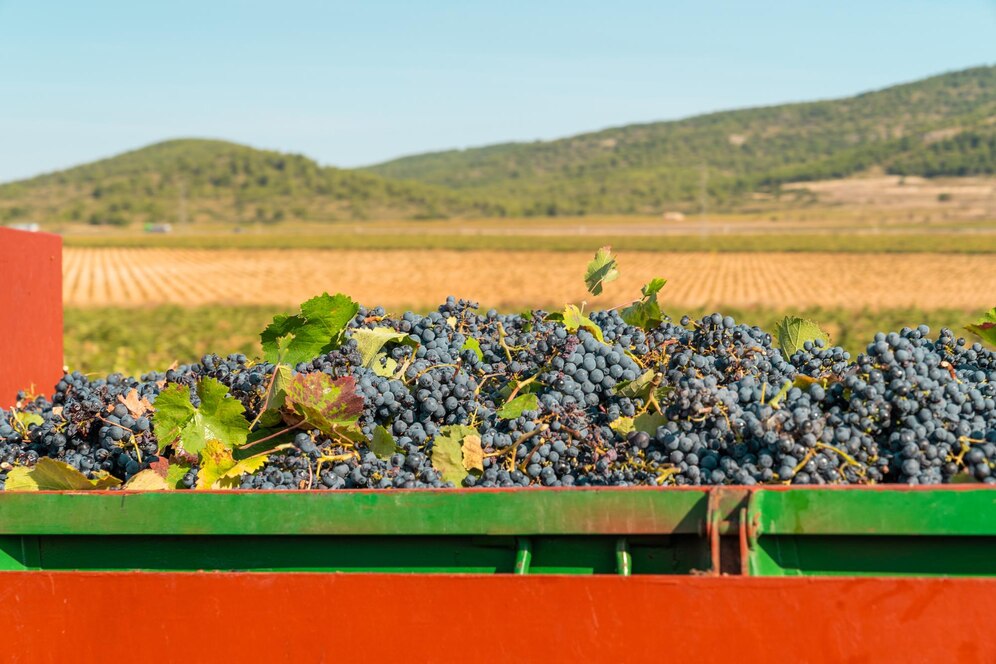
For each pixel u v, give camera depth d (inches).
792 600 98.3
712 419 129.2
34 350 203.6
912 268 2888.8
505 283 2581.2
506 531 110.1
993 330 158.4
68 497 119.6
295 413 138.3
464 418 145.8
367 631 107.3
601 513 108.2
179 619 112.0
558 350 150.5
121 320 1488.7
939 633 96.2
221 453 134.2
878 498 102.5
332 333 161.6
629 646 101.3
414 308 1872.5
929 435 123.6
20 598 115.3
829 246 4040.4
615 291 2144.4
